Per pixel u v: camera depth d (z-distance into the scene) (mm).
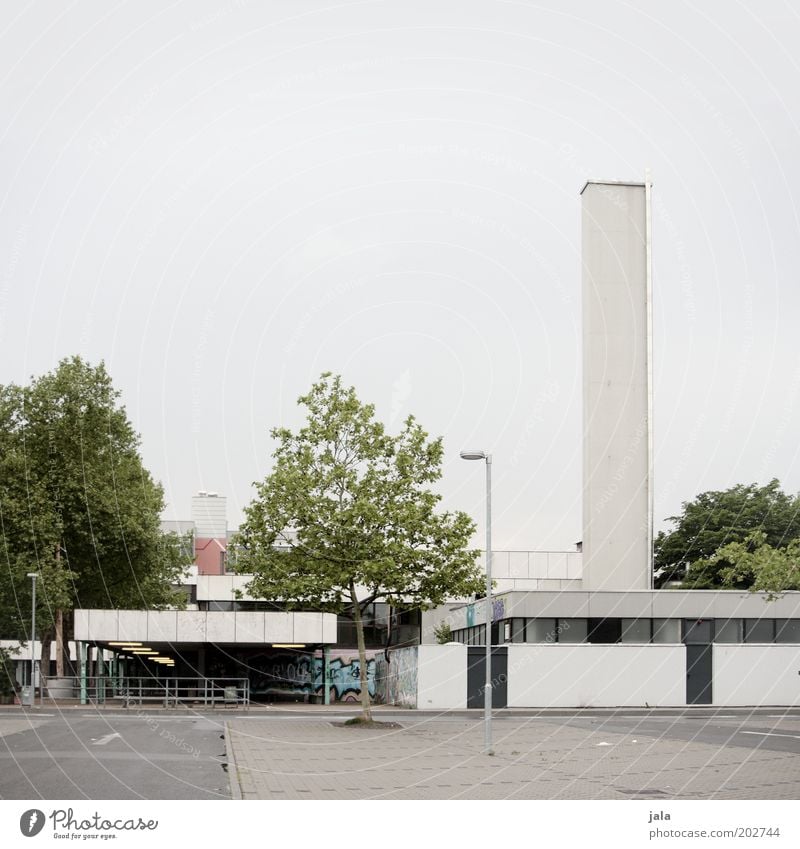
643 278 56938
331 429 36469
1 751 25859
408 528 36219
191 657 67062
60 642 66938
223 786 18531
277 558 36500
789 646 51844
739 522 81438
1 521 59344
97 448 63250
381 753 26125
